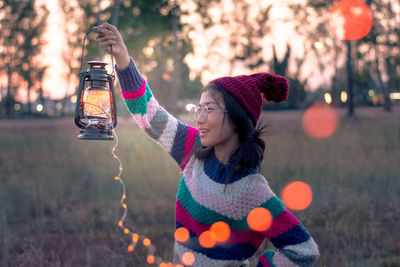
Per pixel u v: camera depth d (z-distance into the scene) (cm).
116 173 794
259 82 173
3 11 4025
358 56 2325
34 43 4203
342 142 1186
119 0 3097
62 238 414
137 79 182
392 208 499
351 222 449
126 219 485
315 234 422
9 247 401
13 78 4212
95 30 172
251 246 166
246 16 3712
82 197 618
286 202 496
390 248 409
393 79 1988
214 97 167
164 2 3291
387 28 1382
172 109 3266
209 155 173
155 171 806
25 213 535
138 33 3409
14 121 3156
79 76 173
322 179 593
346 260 368
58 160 958
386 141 1166
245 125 166
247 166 163
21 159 1013
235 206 159
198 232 168
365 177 654
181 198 176
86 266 354
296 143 1173
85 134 170
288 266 154
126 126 2345
